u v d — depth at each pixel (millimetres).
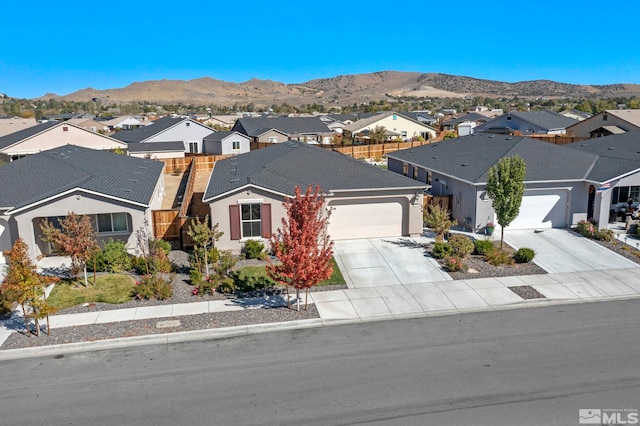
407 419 10812
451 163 30125
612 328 15383
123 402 11602
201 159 49656
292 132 65250
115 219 22641
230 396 11797
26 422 10875
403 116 70625
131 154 51531
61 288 18688
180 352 14125
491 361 13352
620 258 21703
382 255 22312
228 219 22438
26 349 14172
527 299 17672
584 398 11539
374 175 25578
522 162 21188
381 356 13734
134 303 17469
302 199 16188
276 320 16047
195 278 18812
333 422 10742
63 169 25312
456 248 21578
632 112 54719
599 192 24984
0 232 21797
